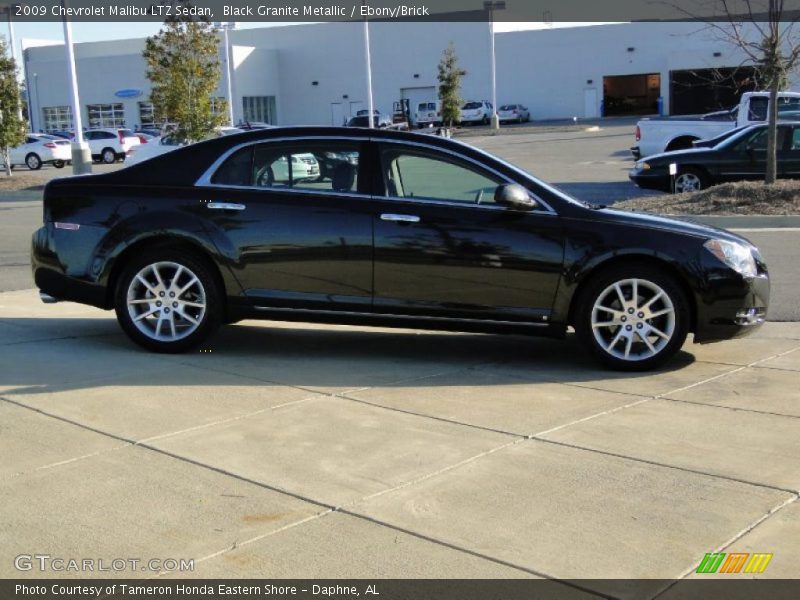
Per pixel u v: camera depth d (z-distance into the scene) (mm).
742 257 6887
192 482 4758
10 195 24500
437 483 4754
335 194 7047
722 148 17781
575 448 5266
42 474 4852
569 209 6891
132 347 7527
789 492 4656
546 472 4902
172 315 7227
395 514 4391
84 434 5449
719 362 7250
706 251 6793
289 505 4488
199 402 6066
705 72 62406
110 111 66062
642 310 6867
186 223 7082
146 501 4523
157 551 4020
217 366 6984
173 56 25641
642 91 66812
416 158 7059
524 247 6816
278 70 72438
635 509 4449
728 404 6109
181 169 7262
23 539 4125
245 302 7137
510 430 5566
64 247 7242
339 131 7168
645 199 17266
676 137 23141
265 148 7219
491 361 7301
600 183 23562
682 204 16109
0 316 8820
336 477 4832
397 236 6902
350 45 70875
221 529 4230
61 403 6012
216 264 7109
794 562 3943
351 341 7957
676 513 4406
